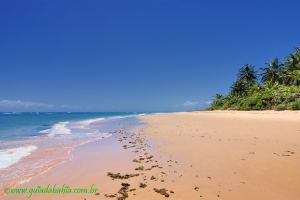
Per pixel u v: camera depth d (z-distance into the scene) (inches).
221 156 418.6
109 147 550.6
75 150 520.4
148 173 338.3
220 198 253.0
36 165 394.0
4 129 1088.8
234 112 2098.9
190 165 372.2
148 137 693.3
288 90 2143.2
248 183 292.4
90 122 1664.6
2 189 289.4
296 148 464.8
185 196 258.4
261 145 499.8
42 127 1213.1
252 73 3314.5
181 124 1106.7
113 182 306.2
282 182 293.6
